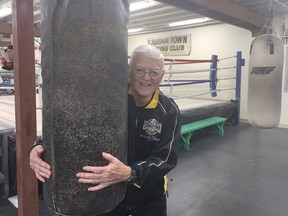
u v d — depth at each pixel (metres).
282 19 6.29
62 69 0.84
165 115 1.29
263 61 3.04
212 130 5.79
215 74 6.51
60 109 0.85
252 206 2.68
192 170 3.64
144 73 1.15
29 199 2.01
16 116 1.94
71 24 0.82
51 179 0.89
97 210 0.92
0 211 2.53
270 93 3.08
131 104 1.27
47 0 0.85
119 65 0.90
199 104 5.79
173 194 2.92
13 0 1.82
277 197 2.88
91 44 0.83
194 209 2.62
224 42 7.21
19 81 1.87
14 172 2.77
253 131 6.01
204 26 7.55
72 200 0.88
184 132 4.40
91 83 0.84
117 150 0.92
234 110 6.61
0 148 2.86
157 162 1.20
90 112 0.85
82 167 0.86
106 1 0.85
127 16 0.95
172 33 8.30
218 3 4.67
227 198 2.84
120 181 0.97
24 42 1.86
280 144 4.95
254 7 5.56
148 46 1.17
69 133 0.85
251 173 3.54
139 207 1.41
